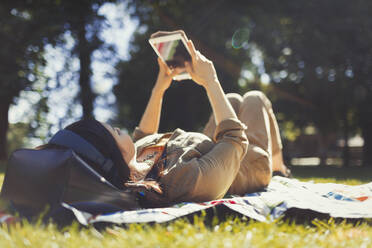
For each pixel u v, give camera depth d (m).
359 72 19.95
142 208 2.62
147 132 3.58
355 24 19.09
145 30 20.86
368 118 21.98
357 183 5.80
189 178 2.55
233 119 2.81
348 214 2.37
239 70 21.73
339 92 20.72
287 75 22.16
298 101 24.53
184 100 23.50
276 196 2.71
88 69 17.83
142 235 1.75
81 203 2.14
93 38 16.80
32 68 16.61
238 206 2.36
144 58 21.42
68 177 2.09
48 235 1.79
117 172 2.45
